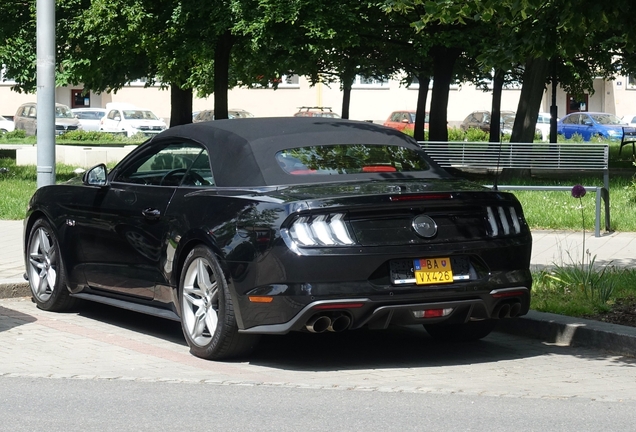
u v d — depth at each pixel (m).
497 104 35.16
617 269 10.19
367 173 7.48
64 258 8.83
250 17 22.69
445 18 8.37
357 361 7.28
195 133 7.92
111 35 23.69
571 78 33.34
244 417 5.60
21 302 9.66
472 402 5.99
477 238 7.00
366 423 5.48
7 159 30.77
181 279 7.37
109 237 8.26
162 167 8.03
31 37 24.03
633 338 7.48
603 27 8.10
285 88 60.19
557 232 14.23
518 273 7.17
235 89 60.19
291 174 7.29
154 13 23.83
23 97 62.03
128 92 62.53
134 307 7.99
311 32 22.83
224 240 6.93
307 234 6.61
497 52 8.38
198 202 7.35
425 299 6.77
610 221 14.57
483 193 7.10
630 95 61.31
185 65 24.98
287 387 6.36
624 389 6.44
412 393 6.23
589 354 7.57
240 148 7.48
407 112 53.62
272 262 6.65
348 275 6.61
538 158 15.49
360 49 30.59
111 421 5.50
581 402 6.03
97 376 6.61
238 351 7.09
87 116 54.84
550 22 8.23
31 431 5.30
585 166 15.24
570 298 8.88
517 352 7.66
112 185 8.40
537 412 5.76
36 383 6.42
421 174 7.67
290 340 8.01
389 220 6.78
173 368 6.93
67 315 9.00
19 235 13.54
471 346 7.88
